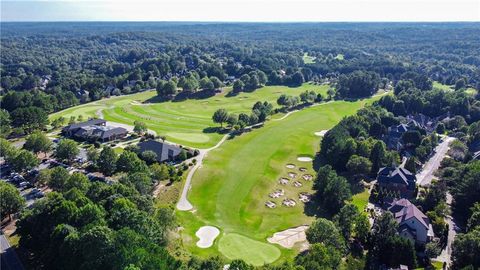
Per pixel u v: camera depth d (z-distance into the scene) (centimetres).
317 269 7750
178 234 10125
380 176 13025
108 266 7206
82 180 11088
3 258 8919
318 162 15475
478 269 8300
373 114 19725
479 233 9031
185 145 17050
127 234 7556
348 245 9631
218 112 19825
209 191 12719
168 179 13312
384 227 9700
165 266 7225
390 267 9031
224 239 10094
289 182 13700
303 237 10369
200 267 7862
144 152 14625
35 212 9138
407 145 16962
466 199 11494
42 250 8556
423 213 11050
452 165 14538
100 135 17525
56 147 15238
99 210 8744
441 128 19700
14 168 13300
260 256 9412
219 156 15650
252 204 12038
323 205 12081
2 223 10419
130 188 10381
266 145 16988
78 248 7531
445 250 9850
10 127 18925
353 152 14650
